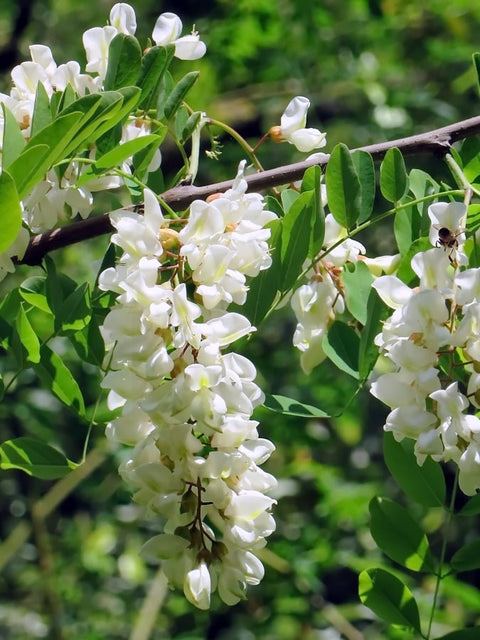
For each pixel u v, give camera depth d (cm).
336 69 248
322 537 200
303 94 252
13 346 95
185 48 102
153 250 89
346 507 197
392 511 96
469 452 87
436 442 88
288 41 240
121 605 224
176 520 89
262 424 199
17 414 186
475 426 87
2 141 94
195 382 86
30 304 100
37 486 222
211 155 103
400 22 253
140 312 88
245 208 91
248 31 232
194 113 101
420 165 228
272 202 99
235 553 89
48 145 88
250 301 94
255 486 89
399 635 110
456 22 250
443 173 225
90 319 95
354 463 238
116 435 89
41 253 97
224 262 88
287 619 197
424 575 191
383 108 244
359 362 95
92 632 213
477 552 95
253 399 88
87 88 98
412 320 88
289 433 199
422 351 88
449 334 88
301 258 94
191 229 89
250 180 100
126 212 90
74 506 237
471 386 89
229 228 90
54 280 96
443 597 169
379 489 205
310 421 201
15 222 87
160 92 100
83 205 97
